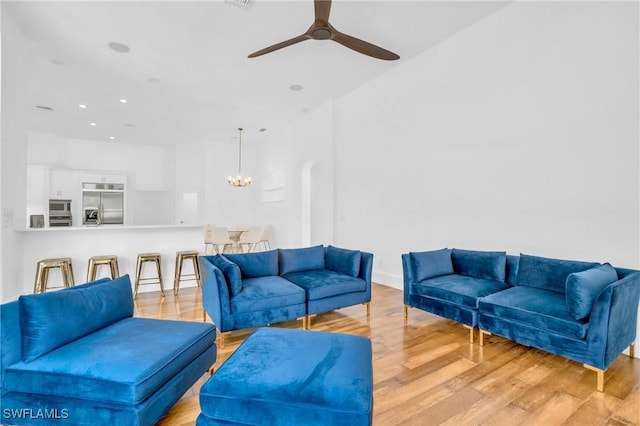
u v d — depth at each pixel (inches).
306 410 51.4
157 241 183.8
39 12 124.0
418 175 171.9
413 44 158.6
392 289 185.2
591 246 109.2
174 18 129.6
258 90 205.5
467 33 145.9
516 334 99.1
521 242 128.6
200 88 199.6
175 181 357.4
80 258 163.2
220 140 338.3
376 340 114.1
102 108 232.4
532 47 123.6
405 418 71.0
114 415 59.4
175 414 73.3
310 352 66.0
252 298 113.3
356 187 213.3
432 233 165.2
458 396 79.4
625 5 100.7
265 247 315.3
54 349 66.9
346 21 137.4
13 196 128.7
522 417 71.4
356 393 52.6
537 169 123.2
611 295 80.3
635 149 99.5
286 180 289.4
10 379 62.2
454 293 116.7
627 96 100.8
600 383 81.4
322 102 231.8
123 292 89.4
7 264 124.5
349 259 143.4
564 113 115.3
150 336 74.4
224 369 59.9
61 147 306.7
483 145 141.5
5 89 122.0
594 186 108.3
